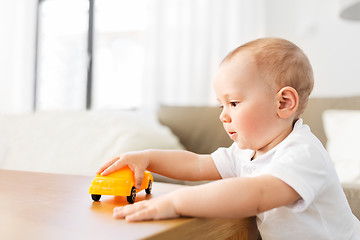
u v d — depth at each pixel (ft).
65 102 11.68
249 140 2.20
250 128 2.16
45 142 5.29
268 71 2.14
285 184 1.82
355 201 3.11
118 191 2.06
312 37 8.65
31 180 2.84
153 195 2.35
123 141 4.89
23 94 11.40
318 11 8.59
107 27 10.84
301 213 2.10
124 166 2.29
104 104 10.84
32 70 11.62
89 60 10.61
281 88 2.15
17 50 11.41
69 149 5.00
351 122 5.10
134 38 10.46
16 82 11.36
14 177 2.99
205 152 5.68
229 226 1.97
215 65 9.61
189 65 9.54
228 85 2.20
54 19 12.03
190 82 9.52
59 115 5.99
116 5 10.74
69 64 11.64
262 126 2.17
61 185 2.62
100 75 10.91
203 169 2.68
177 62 9.53
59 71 11.84
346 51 8.25
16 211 1.80
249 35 9.50
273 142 2.26
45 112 6.27
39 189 2.44
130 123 5.41
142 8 10.21
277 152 2.12
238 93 2.16
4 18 11.15
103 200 2.14
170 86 9.57
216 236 1.86
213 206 1.74
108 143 4.93
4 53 11.12
